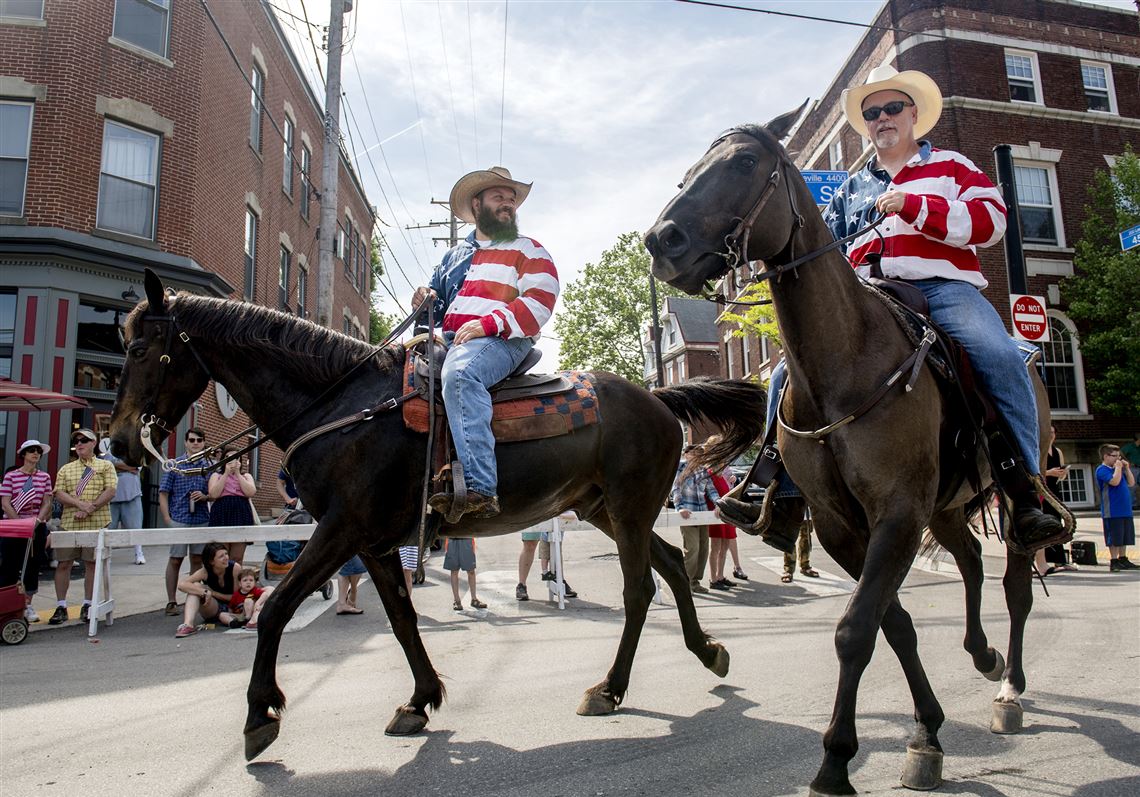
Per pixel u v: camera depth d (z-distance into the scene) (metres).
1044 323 9.87
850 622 2.59
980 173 3.45
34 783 3.23
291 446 3.79
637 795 2.93
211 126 16.14
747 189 2.85
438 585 10.40
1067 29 19.94
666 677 4.93
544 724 3.93
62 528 8.52
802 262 2.97
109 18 14.23
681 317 45.25
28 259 13.05
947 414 3.24
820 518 3.40
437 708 3.94
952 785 2.92
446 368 3.82
